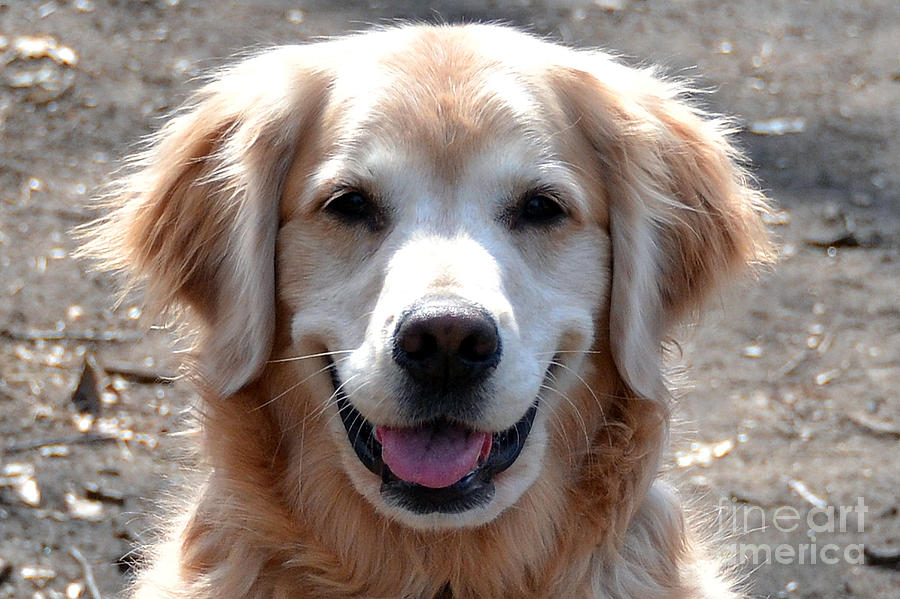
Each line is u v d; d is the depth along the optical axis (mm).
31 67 11656
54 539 6484
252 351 4770
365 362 4293
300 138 4867
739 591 5656
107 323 8406
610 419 4879
